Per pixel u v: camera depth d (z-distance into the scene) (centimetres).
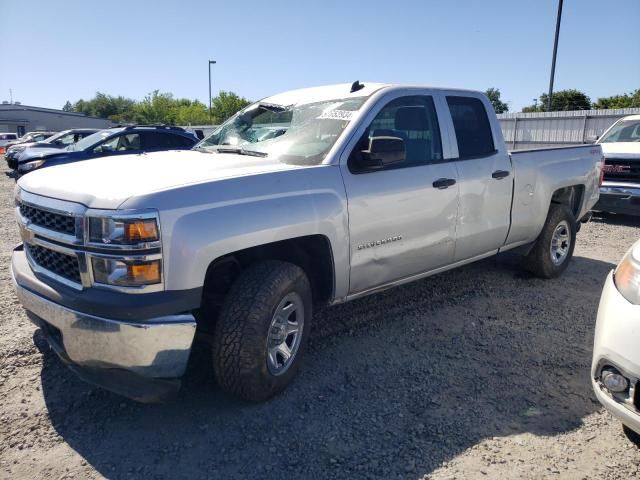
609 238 817
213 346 306
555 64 2466
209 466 271
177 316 272
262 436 295
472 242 463
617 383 253
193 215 278
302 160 362
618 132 1010
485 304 503
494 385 351
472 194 450
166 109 7569
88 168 335
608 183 910
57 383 348
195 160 353
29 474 262
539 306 498
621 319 255
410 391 342
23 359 379
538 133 2281
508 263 641
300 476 263
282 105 438
